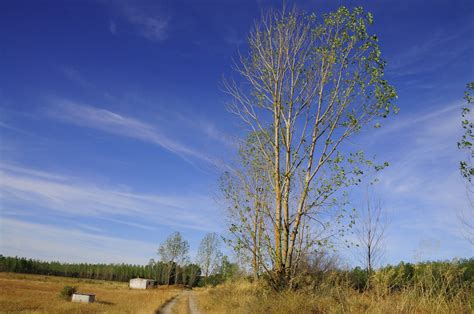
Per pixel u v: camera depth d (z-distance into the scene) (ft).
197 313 94.02
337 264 56.29
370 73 59.57
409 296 31.07
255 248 61.31
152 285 351.87
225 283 112.57
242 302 65.87
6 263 426.51
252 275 77.36
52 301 126.52
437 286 30.55
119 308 106.42
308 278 54.65
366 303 34.81
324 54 62.80
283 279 58.75
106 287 283.38
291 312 46.24
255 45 68.44
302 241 60.13
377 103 58.29
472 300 29.37
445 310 29.07
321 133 62.69
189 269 422.00
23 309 97.91
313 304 45.65
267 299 54.29
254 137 67.82
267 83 67.10
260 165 65.82
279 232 61.62
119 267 507.71
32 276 349.61
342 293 39.78
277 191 63.57
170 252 381.19
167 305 122.31
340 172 58.08
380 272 33.99
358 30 60.18
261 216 62.75
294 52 66.33
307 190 61.26
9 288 175.32
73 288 144.77
